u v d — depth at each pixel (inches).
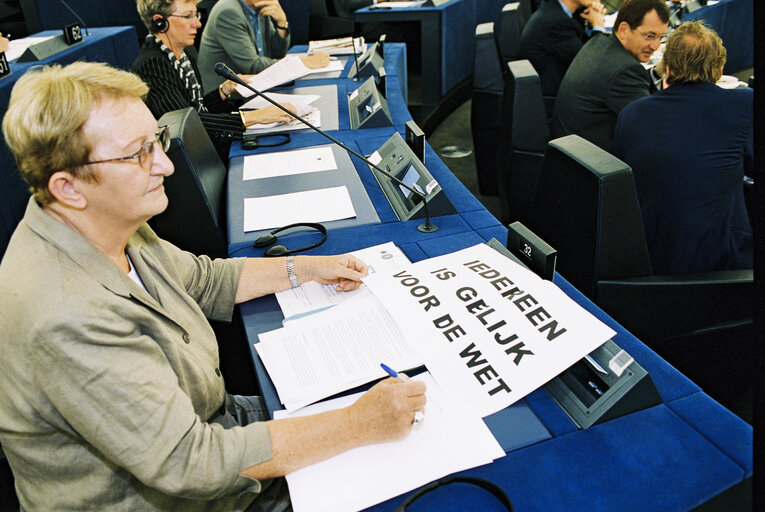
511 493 30.4
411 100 173.2
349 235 55.9
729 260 69.7
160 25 81.0
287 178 68.6
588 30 128.5
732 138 65.2
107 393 29.6
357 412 33.1
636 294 54.6
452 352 37.9
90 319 29.4
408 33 188.7
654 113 67.8
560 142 57.9
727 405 64.6
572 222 56.2
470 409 34.6
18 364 29.9
